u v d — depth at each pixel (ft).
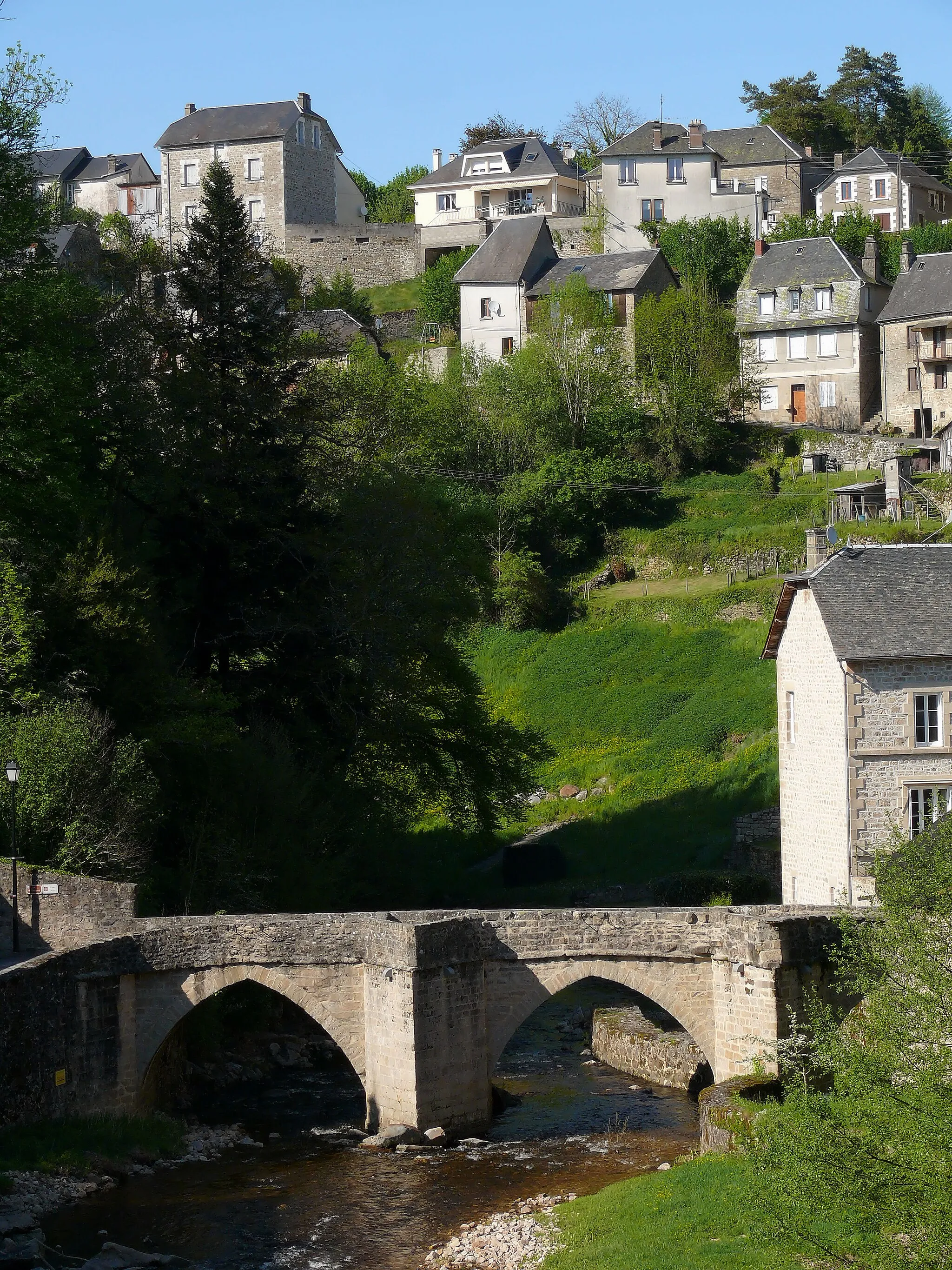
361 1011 112.16
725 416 295.89
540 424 286.25
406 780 177.58
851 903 138.62
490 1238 87.66
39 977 102.22
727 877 165.07
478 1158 104.12
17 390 144.46
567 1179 98.94
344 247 388.16
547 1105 117.50
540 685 238.89
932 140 428.15
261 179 391.65
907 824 139.03
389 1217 93.25
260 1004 135.03
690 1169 93.45
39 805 120.37
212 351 170.30
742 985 109.29
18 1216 90.02
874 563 148.15
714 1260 77.97
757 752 201.87
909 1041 65.26
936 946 69.26
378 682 167.22
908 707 139.33
